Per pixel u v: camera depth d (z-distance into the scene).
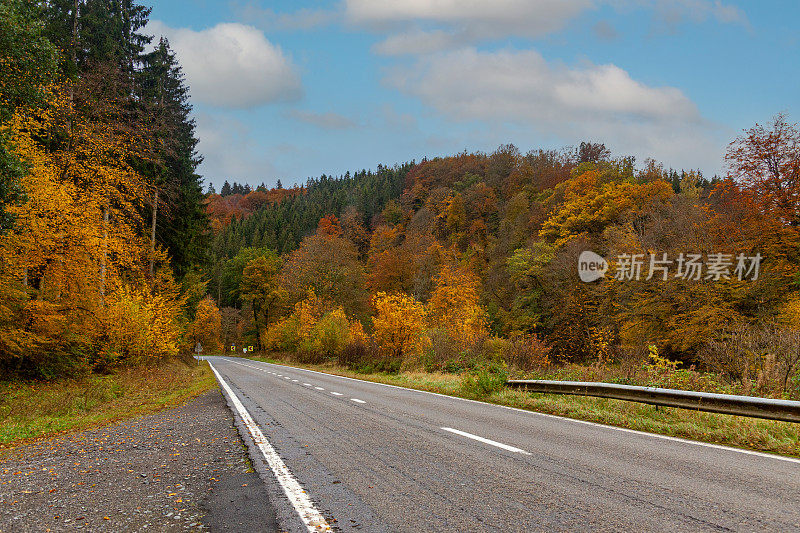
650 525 3.76
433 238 77.50
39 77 13.98
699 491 4.64
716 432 7.62
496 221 77.62
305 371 29.17
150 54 31.89
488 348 23.47
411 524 3.86
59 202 17.80
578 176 59.19
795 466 5.66
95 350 23.88
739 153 30.98
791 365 11.16
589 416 9.67
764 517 3.92
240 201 172.62
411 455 6.28
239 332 92.94
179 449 7.03
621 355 15.79
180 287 37.56
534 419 9.46
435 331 26.55
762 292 26.50
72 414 12.73
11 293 16.78
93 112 22.97
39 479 5.45
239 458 6.32
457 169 104.44
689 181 54.78
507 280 58.78
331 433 7.95
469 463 5.82
